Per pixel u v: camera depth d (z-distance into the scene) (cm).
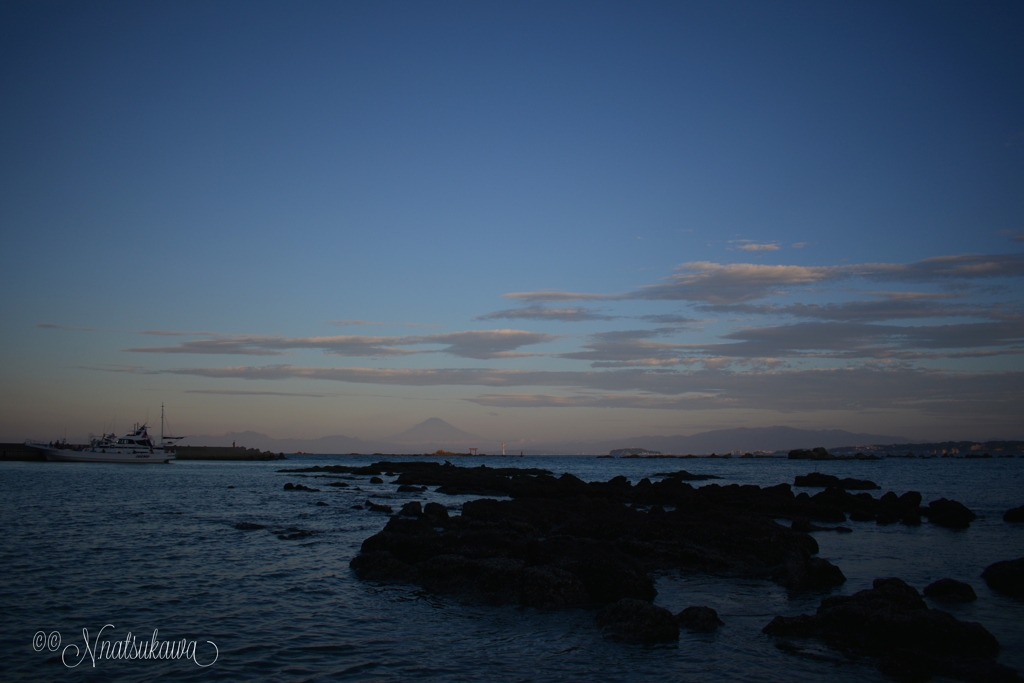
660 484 5472
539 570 1944
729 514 3036
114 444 12875
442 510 3541
